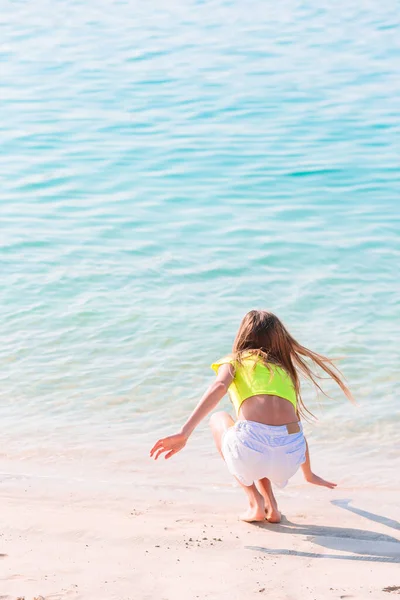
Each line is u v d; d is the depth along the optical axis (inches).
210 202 454.9
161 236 399.9
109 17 979.9
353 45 821.2
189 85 706.2
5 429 234.5
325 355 279.7
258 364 170.6
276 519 174.1
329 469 211.0
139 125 610.2
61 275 349.7
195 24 932.6
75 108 655.8
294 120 614.9
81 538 161.3
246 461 165.3
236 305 320.5
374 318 309.3
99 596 132.9
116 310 315.9
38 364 275.1
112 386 261.3
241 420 167.9
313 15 964.0
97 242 391.9
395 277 347.6
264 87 697.0
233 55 797.2
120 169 516.7
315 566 149.3
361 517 178.9
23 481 201.0
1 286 337.7
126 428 236.2
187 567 147.1
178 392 258.1
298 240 393.1
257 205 449.7
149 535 163.9
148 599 132.2
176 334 295.7
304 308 318.3
